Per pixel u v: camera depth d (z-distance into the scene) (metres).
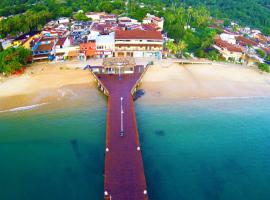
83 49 135.75
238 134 85.81
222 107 99.75
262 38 196.62
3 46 138.00
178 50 147.50
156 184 66.50
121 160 67.12
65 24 175.00
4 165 71.25
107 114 86.75
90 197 62.94
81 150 76.69
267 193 65.44
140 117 91.44
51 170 70.00
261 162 74.94
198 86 114.31
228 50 147.62
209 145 80.25
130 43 138.38
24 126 85.56
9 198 62.41
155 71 125.50
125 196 57.47
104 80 110.44
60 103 98.06
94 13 193.25
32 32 158.75
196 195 64.00
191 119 91.75
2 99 98.88
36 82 111.56
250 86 117.62
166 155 75.75
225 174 70.31
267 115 96.62
